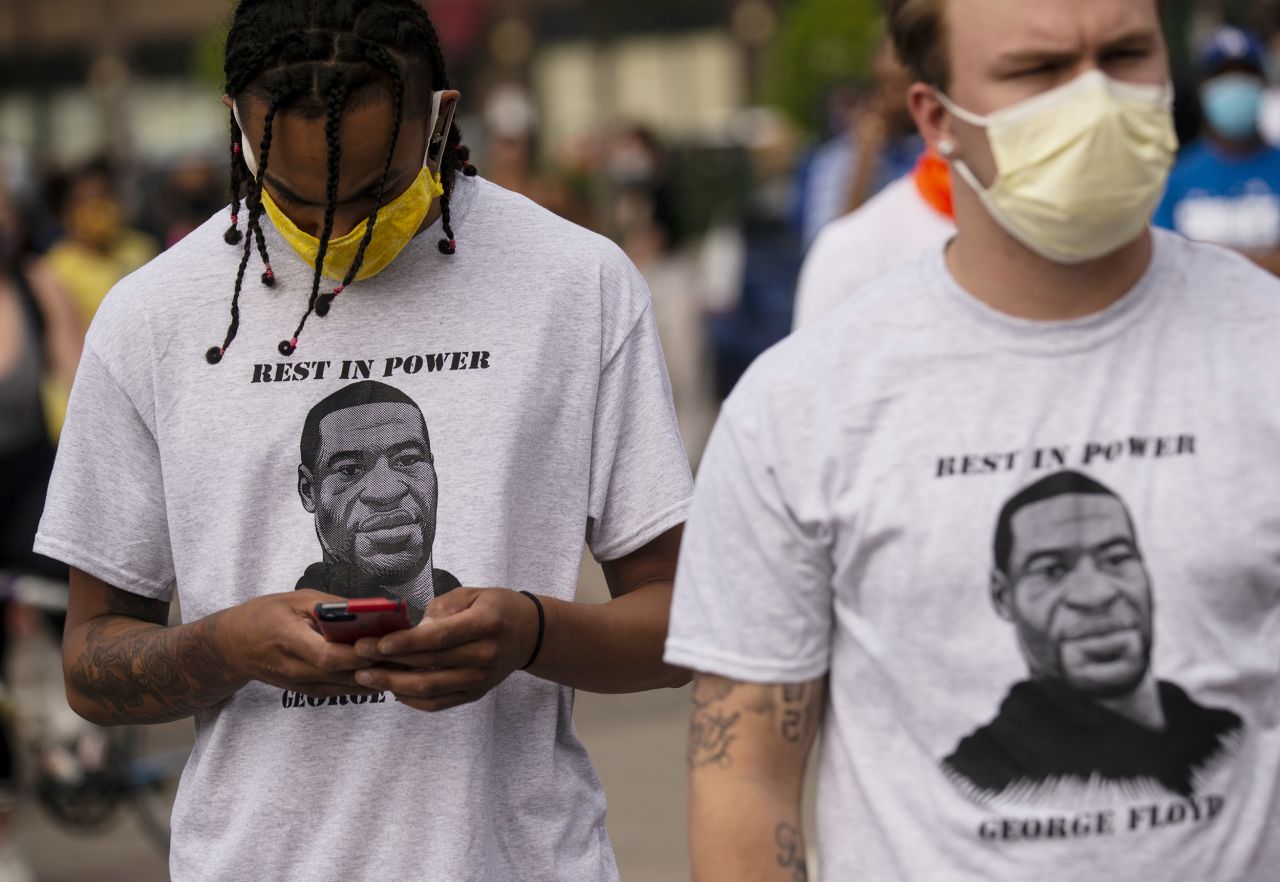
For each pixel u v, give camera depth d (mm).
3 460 7570
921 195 5246
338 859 3271
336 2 3156
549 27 44188
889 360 2695
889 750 2684
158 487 3451
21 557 7570
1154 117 2602
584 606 3316
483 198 3484
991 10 2621
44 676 8156
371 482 3324
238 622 3154
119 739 7891
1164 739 2604
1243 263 2754
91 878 7398
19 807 8203
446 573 3305
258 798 3295
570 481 3414
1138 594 2605
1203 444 2625
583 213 13906
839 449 2676
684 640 2811
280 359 3355
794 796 2801
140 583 3469
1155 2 2646
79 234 10844
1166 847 2598
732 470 2752
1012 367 2662
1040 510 2621
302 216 3252
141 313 3395
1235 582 2604
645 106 44156
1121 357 2662
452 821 3256
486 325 3371
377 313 3359
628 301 3482
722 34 43219
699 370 15188
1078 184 2562
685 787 7855
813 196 10141
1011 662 2619
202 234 3477
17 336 7598
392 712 3277
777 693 2762
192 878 3330
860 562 2676
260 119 3168
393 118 3133
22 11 47438
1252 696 2621
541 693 3408
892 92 6930
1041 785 2609
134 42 46969
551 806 3395
